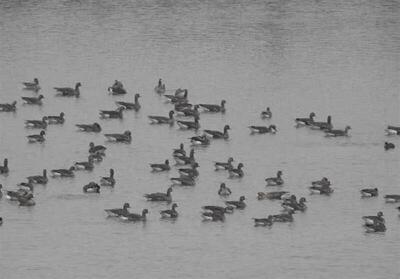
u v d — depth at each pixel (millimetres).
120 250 142250
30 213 152125
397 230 148125
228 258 140500
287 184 162875
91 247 143000
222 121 194000
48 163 171500
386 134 185750
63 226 148250
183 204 155250
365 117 195250
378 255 141500
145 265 138500
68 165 170500
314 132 187125
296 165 171125
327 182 159875
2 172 166625
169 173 166750
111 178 161625
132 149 178250
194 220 150375
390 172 168375
